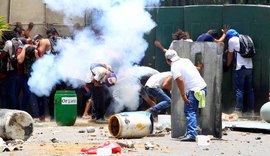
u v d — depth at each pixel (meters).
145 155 22.53
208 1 43.25
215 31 36.38
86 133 30.20
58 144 25.58
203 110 27.83
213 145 25.72
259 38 37.78
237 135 29.83
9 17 39.66
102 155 22.56
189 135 26.81
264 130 31.06
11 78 36.09
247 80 37.44
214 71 27.56
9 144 25.33
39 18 40.03
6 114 26.23
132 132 27.83
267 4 43.53
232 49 37.03
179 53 27.97
